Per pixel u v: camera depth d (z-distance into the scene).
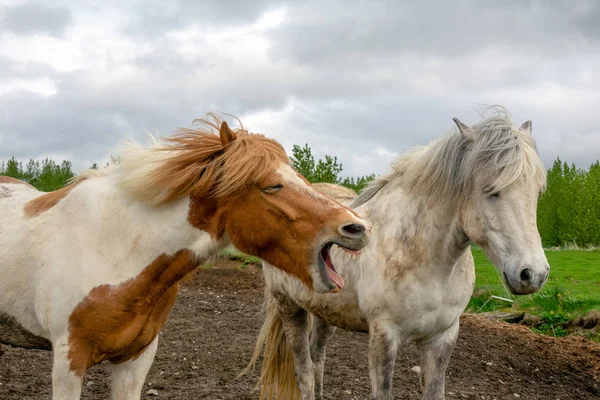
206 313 8.36
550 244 37.38
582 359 6.82
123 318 2.66
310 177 14.69
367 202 3.99
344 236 2.41
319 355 4.75
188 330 7.22
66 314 2.63
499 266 3.14
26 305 2.81
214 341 6.73
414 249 3.50
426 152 3.58
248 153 2.53
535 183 3.14
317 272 2.48
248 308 8.87
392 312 3.52
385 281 3.53
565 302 9.06
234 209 2.59
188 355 6.07
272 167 2.53
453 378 5.78
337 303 3.90
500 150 3.14
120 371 2.87
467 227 3.32
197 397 4.74
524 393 5.54
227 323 7.73
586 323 8.26
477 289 10.46
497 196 3.15
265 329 4.67
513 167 3.08
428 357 3.67
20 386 4.80
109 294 2.63
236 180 2.49
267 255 2.62
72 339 2.63
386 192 3.87
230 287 10.66
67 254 2.68
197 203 2.67
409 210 3.61
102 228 2.71
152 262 2.71
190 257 2.71
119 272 2.67
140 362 2.87
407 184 3.69
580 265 13.95
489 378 5.90
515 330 8.08
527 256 3.00
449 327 3.63
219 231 2.67
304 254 2.49
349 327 4.02
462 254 3.53
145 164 2.69
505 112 3.42
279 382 4.60
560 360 6.77
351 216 2.45
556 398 5.50
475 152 3.23
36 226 2.83
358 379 5.49
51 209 2.88
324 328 4.73
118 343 2.67
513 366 6.43
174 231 2.70
